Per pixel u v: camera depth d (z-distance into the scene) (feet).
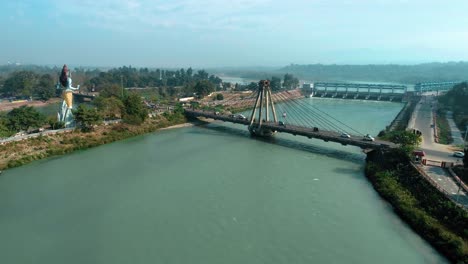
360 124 481.46
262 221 184.34
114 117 428.97
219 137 393.70
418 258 153.07
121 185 234.17
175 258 151.02
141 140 375.04
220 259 150.51
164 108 531.09
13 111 370.12
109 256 152.66
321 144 358.64
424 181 212.02
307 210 197.88
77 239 166.30
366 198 215.92
